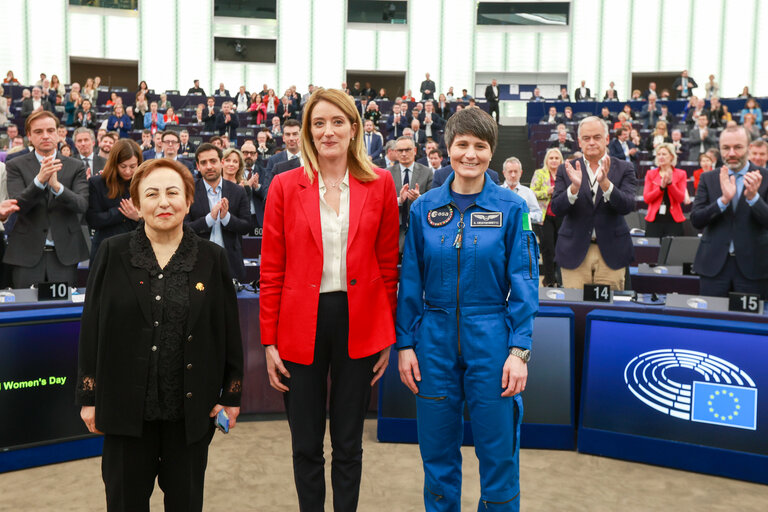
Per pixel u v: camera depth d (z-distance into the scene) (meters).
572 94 21.45
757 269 3.55
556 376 3.19
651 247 5.84
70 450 2.96
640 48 20.88
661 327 3.03
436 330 2.09
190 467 1.94
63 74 19.92
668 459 2.93
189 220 3.99
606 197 3.47
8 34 19.36
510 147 15.59
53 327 2.94
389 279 2.19
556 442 3.15
